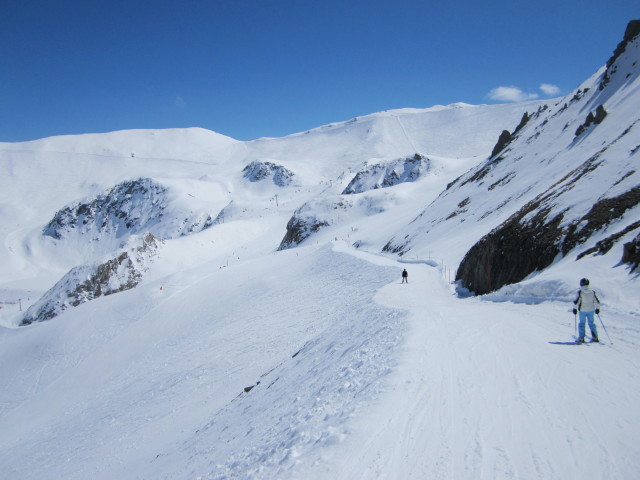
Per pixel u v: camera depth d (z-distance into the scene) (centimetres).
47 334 5612
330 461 581
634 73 5203
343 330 1789
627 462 488
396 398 721
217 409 1933
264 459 735
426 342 1026
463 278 2928
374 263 4431
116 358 4488
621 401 634
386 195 11862
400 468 534
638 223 1564
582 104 6062
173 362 3503
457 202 6216
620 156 2541
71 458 2188
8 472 2369
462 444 565
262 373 2300
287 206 19488
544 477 479
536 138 6425
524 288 1617
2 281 17462
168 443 1720
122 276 10100
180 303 5503
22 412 3859
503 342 978
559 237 2092
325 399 907
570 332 1045
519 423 598
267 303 4431
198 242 13138
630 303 1120
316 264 5588
